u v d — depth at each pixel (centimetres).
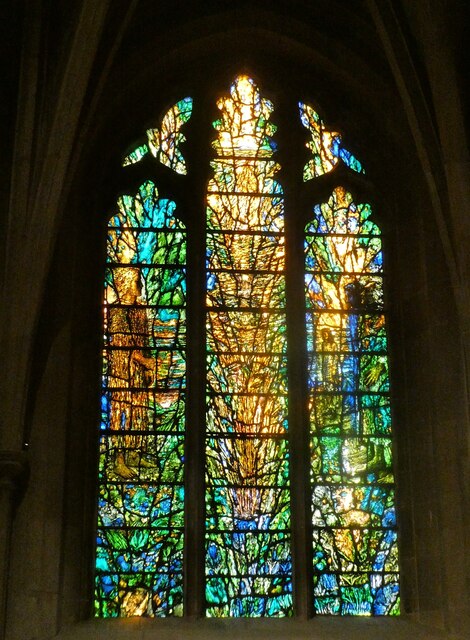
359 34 2194
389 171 2198
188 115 2236
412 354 2066
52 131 1898
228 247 2161
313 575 1966
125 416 2039
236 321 2109
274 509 2002
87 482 1964
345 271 2161
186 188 2178
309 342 2105
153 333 2092
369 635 1858
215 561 1966
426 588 1936
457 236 1938
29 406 1909
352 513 2008
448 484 1944
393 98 2169
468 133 1950
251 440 2038
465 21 1961
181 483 2006
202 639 1830
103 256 2108
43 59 1938
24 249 1888
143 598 1939
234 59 2252
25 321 1880
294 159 2211
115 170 2169
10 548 1828
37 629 1814
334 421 2059
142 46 2162
